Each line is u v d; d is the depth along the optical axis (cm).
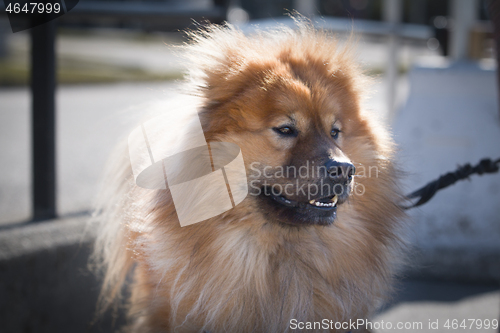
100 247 304
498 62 265
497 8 257
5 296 304
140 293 280
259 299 242
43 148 391
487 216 473
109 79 1636
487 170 283
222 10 467
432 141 488
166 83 1520
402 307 400
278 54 265
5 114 1204
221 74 250
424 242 482
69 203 527
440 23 646
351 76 278
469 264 452
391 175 272
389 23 682
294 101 238
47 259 328
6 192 604
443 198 485
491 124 480
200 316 237
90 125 1056
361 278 258
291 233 247
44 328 327
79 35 2239
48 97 388
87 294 353
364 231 259
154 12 455
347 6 905
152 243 243
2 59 2008
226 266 239
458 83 493
